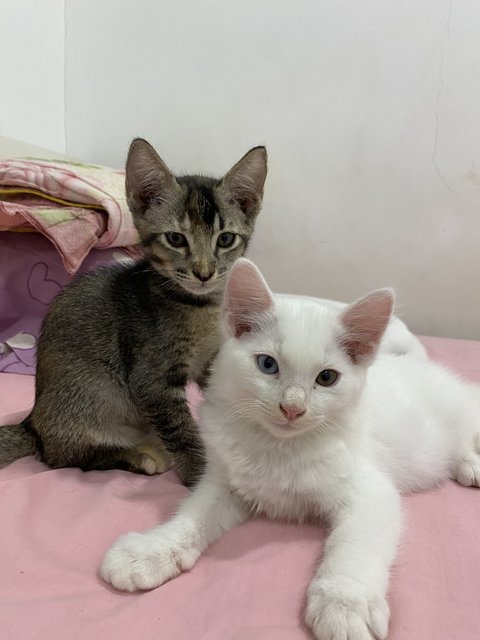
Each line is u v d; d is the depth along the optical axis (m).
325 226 0.52
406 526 0.21
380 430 0.24
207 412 0.23
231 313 0.22
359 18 0.47
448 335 0.53
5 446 0.27
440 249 0.50
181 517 0.20
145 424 0.30
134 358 0.28
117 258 0.42
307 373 0.19
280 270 0.54
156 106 0.53
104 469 0.27
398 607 0.17
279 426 0.19
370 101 0.49
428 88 0.47
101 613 0.16
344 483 0.20
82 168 0.44
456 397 0.28
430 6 0.46
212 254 0.29
